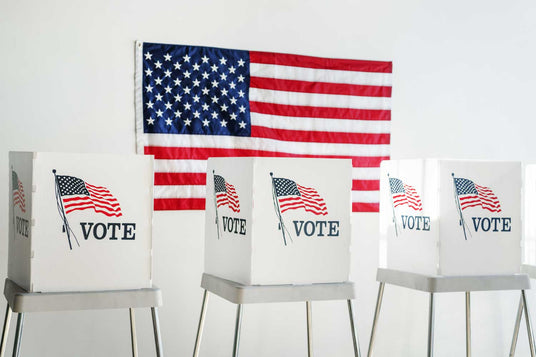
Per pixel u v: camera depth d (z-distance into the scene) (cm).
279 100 336
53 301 218
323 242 250
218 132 324
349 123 347
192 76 321
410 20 362
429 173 273
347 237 253
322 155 342
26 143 296
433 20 366
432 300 265
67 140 302
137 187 232
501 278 274
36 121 298
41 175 220
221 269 264
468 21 372
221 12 327
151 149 313
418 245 279
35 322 299
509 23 380
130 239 232
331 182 251
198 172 321
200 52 322
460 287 267
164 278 317
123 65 311
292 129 338
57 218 222
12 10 295
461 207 272
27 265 223
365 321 351
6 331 242
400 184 292
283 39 338
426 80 364
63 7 303
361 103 350
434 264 270
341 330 346
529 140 382
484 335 374
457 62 370
